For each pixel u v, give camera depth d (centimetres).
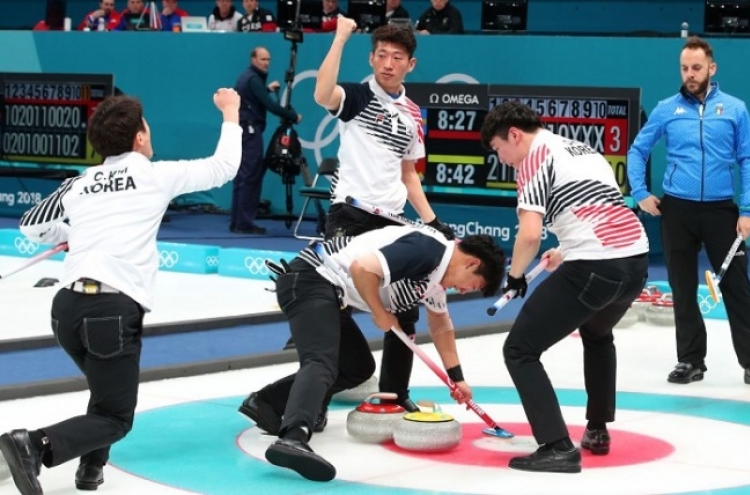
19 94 2084
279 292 733
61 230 674
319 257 728
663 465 725
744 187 984
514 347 707
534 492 659
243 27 2138
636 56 1766
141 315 646
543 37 1822
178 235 1923
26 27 2908
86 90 2017
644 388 973
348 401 900
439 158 1761
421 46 1908
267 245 1814
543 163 697
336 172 829
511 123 710
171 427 811
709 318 1339
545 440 702
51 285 1459
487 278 695
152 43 2142
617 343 1180
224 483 671
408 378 828
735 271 993
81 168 2036
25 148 2088
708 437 802
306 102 2034
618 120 1642
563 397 930
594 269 690
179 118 2136
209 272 1639
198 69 2112
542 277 1591
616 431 818
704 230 996
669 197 1005
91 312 625
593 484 678
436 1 2005
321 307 714
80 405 867
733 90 1717
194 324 1192
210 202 2252
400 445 749
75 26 2970
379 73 801
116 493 650
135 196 649
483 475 695
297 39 1903
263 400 776
